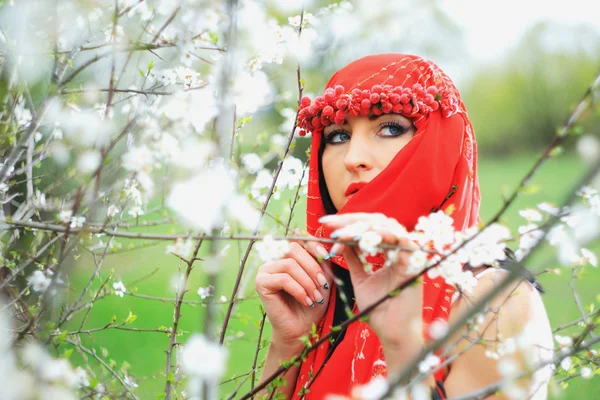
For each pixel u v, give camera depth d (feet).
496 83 47.34
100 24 4.54
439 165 4.26
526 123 47.55
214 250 2.91
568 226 2.99
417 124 4.38
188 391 4.02
